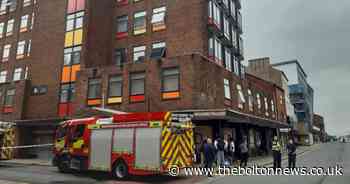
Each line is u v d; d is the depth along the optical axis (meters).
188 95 19.95
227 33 28.75
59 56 27.36
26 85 28.58
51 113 26.48
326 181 12.18
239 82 28.41
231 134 24.06
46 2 29.78
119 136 14.31
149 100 21.34
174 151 13.39
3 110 29.38
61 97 26.38
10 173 16.17
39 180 13.48
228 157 18.89
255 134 30.30
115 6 29.00
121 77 23.12
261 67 47.78
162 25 25.52
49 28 28.80
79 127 16.22
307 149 45.06
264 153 31.52
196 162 19.11
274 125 30.38
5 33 34.72
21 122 27.36
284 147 42.56
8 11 35.28
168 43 24.81
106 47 27.88
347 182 11.83
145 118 13.74
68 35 27.30
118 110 22.50
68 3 28.12
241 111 27.62
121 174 13.85
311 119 99.31
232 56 29.52
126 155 13.80
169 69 21.23
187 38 23.97
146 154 13.19
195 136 20.98
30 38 32.38
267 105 37.03
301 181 12.30
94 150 15.08
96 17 27.33
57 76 27.00
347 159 22.92
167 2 25.80
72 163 16.03
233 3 31.81
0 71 33.75
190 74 20.23
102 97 23.48
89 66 25.86
